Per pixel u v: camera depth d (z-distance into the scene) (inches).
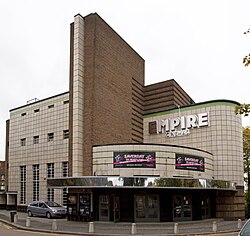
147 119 1593.3
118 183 967.6
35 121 1759.4
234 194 1312.7
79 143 1221.1
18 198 1776.6
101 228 893.2
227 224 1045.8
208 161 1286.9
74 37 1302.9
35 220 1123.9
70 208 1120.8
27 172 1756.9
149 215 1043.9
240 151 1378.0
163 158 1095.6
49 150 1658.5
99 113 1273.4
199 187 1047.6
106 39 1366.9
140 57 1683.1
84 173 1200.2
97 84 1278.3
